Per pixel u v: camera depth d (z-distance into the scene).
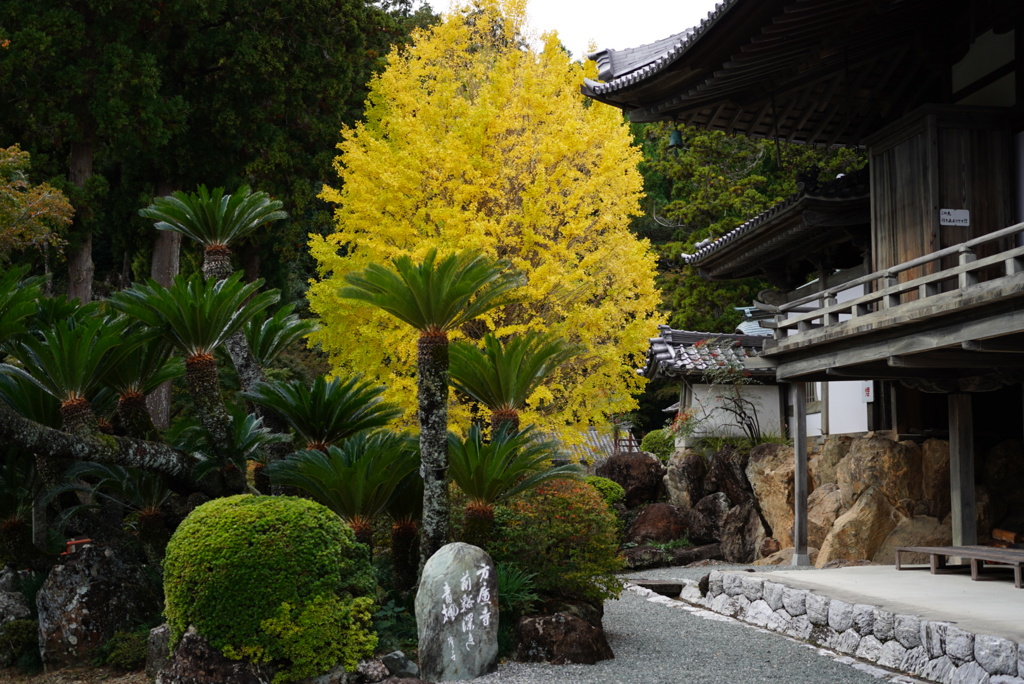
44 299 8.42
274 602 5.80
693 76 11.00
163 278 19.23
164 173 19.45
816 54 10.81
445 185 13.66
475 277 6.62
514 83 15.05
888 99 12.91
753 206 27.98
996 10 10.62
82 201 16.67
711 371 17.20
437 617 6.25
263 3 19.66
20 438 6.41
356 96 22.58
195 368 7.32
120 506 9.05
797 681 6.34
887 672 6.68
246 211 8.16
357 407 7.73
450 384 7.70
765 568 12.73
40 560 8.14
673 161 30.47
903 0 10.30
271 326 8.82
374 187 13.84
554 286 13.98
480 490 7.07
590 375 14.42
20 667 7.30
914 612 7.01
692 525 15.95
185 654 5.75
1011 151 10.75
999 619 6.65
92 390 7.36
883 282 11.68
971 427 10.68
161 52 18.05
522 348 7.26
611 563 7.66
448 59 15.84
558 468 7.20
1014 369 10.02
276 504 6.08
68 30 16.14
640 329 14.43
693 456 16.88
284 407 7.55
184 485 7.66
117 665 6.83
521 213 14.10
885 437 13.41
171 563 5.91
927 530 12.59
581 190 13.79
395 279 6.52
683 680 6.31
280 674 5.79
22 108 16.14
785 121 13.49
